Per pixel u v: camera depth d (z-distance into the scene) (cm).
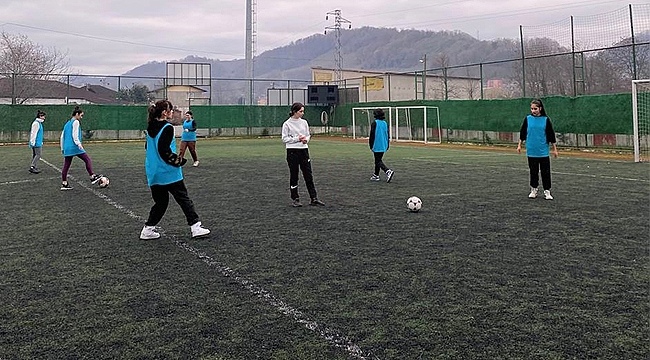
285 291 495
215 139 3828
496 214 872
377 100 4419
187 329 409
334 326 411
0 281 532
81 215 901
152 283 523
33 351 373
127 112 3694
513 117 2775
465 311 439
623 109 2255
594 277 529
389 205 973
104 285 518
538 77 2788
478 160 1962
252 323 419
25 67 5250
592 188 1173
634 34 2369
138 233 756
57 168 1741
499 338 386
